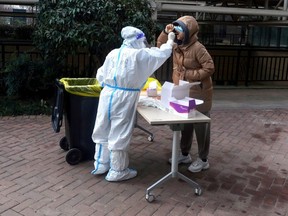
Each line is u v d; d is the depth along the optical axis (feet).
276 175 14.30
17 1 24.99
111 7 19.93
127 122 12.54
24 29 29.73
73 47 20.39
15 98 23.76
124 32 12.21
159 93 14.02
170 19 35.09
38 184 12.59
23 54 23.68
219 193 12.58
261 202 12.10
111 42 20.04
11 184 12.51
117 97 12.19
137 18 20.24
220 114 23.45
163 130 19.24
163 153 16.07
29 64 22.85
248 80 34.60
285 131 20.33
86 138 14.29
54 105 15.14
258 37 48.83
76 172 13.65
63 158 14.88
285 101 27.99
